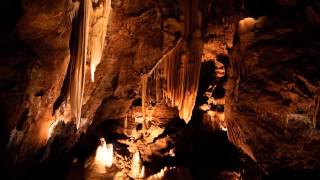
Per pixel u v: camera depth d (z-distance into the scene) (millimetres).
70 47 5035
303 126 5645
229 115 7355
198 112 9797
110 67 7805
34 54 4484
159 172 8367
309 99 5340
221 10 7504
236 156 9375
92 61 5633
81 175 7539
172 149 9461
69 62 5301
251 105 6281
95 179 7617
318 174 5863
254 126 6438
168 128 9766
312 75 5297
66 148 7605
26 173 5871
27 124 4922
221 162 9469
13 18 3961
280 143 6059
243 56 6438
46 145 6207
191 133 9883
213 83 9188
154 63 8094
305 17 5789
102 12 5453
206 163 9492
